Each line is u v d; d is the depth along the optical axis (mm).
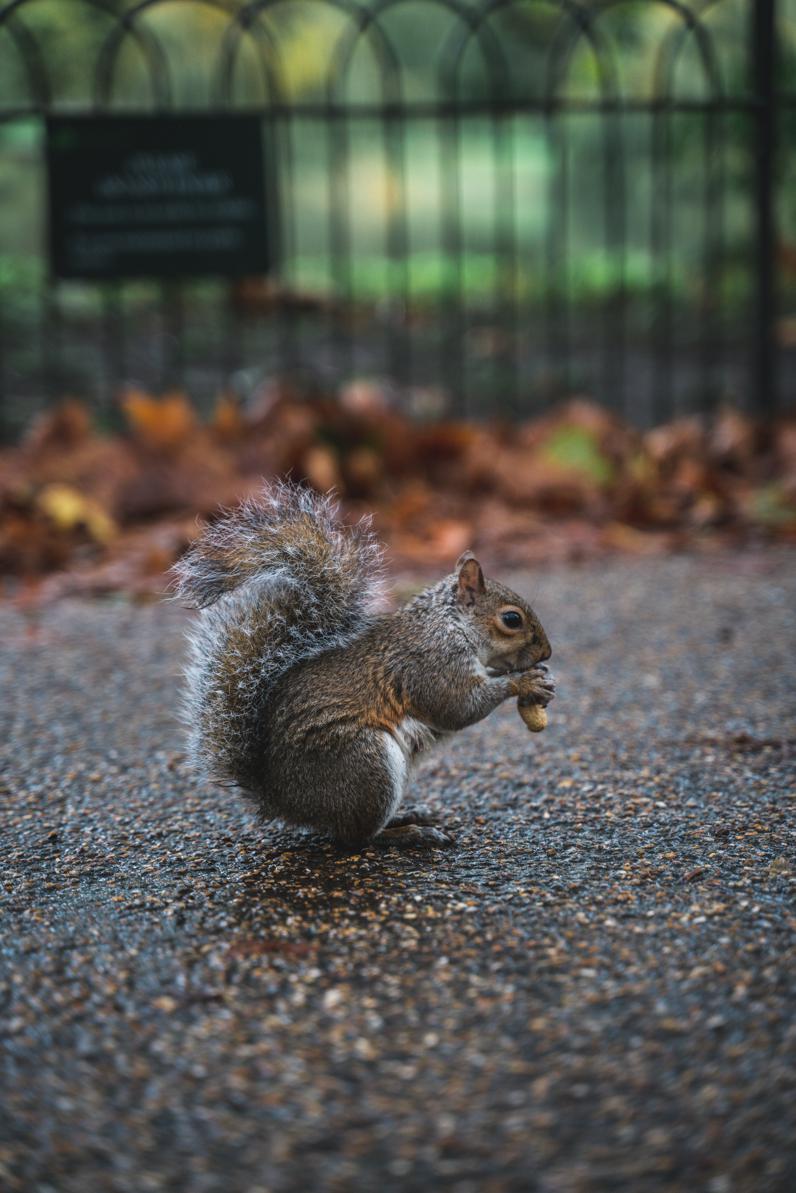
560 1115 1729
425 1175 1696
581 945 1874
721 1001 1811
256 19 3479
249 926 1910
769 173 3436
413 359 4938
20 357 4457
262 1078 1763
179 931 1906
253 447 3113
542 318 5703
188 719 2012
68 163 3146
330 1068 1769
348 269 4660
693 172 5355
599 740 2221
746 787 2107
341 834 1995
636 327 5453
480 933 1893
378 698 1997
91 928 1912
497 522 2992
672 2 3480
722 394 4227
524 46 6977
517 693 2023
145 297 5457
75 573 2797
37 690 2391
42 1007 1824
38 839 2051
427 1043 1786
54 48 5406
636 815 2062
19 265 5020
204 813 2096
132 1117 1736
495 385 4504
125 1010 1821
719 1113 1726
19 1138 1723
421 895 1945
